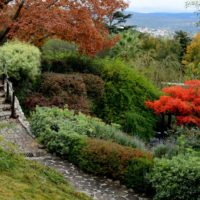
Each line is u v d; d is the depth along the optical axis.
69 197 5.13
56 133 10.84
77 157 10.12
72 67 18.70
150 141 16.16
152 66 21.83
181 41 37.28
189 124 16.11
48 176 5.56
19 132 11.87
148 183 8.84
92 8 19.03
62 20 17.80
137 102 18.23
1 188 4.42
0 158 5.13
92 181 9.31
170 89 16.64
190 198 8.09
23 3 18.55
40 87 16.16
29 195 4.55
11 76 15.59
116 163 9.44
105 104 17.61
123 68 18.95
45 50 20.91
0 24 18.98
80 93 16.41
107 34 19.80
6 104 14.03
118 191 8.94
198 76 17.12
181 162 8.59
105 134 11.62
